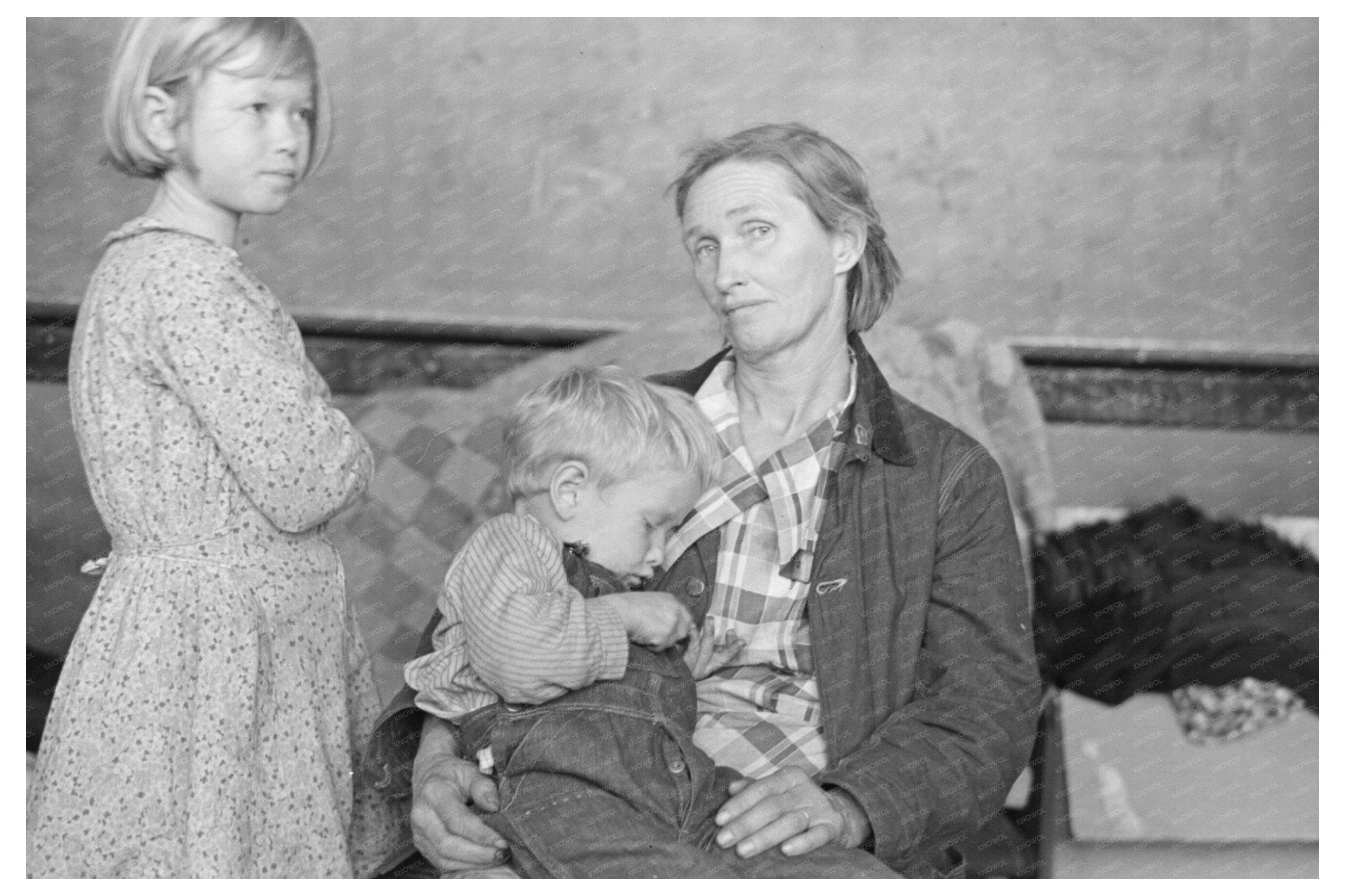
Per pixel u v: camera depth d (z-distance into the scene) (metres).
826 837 2.12
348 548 3.40
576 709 2.23
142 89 2.41
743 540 2.45
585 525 2.37
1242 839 2.93
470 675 2.31
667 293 4.87
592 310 4.87
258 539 2.38
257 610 2.34
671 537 2.47
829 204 2.42
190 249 2.37
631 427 2.35
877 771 2.19
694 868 2.09
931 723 2.28
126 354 2.33
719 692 2.40
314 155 2.59
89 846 2.29
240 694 2.31
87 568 2.54
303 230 4.80
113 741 2.30
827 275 2.44
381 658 3.21
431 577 3.35
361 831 2.57
